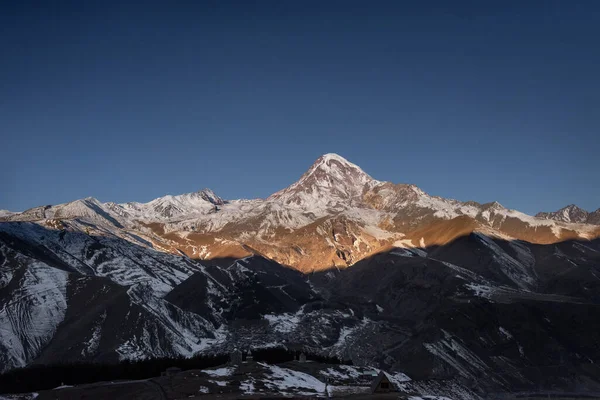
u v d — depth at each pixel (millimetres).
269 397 197625
